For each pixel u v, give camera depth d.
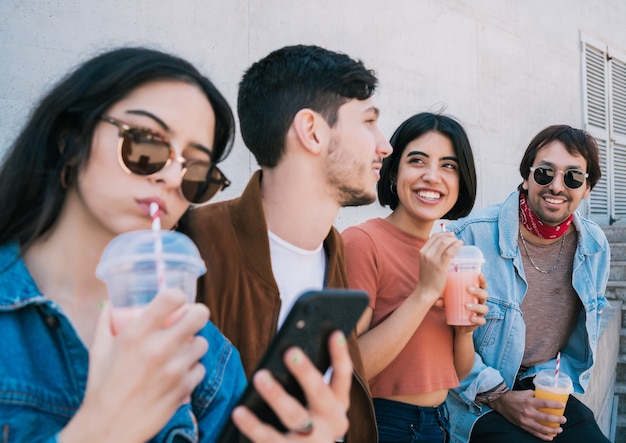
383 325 1.85
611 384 4.91
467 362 2.13
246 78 1.66
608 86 8.80
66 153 0.93
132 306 0.79
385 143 1.63
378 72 4.72
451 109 5.54
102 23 2.97
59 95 0.94
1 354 0.81
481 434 2.51
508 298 2.69
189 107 0.99
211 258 1.40
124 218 0.94
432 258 1.84
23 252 0.92
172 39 3.27
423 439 1.95
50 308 0.86
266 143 1.57
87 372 0.87
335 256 1.69
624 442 4.74
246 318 1.49
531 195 2.75
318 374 0.72
